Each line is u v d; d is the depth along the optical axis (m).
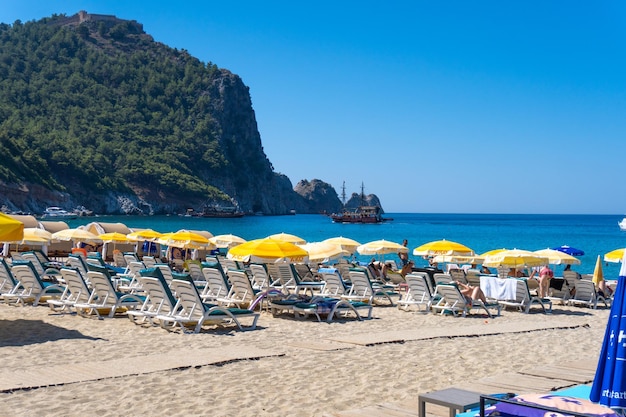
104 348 9.53
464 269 23.14
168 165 199.75
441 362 8.88
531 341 10.78
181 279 11.25
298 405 6.70
